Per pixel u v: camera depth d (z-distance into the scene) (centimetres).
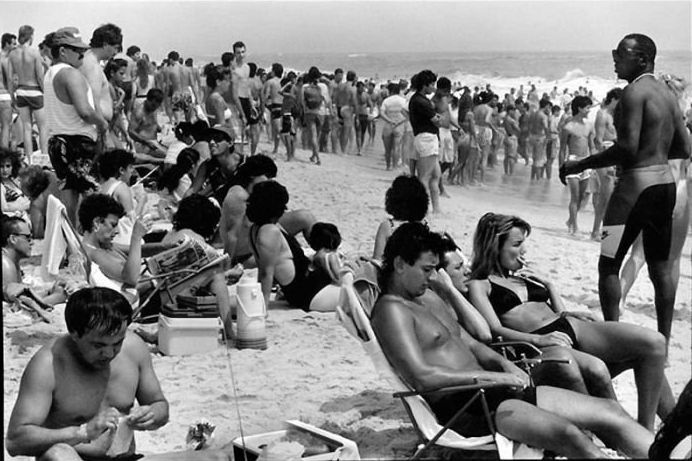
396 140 1387
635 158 740
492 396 556
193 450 545
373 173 1412
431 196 1146
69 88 902
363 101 1571
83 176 873
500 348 627
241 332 750
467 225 1091
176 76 1312
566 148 1104
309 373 696
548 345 607
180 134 1125
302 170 1419
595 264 974
